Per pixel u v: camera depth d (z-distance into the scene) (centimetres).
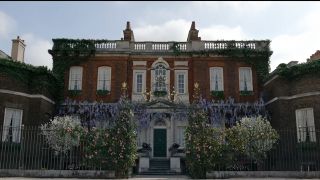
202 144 2077
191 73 3139
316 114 2489
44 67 2733
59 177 2011
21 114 2594
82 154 2147
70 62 3123
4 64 2531
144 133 2938
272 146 2317
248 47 3184
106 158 2062
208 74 3111
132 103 2961
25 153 2423
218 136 2139
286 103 2709
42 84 2703
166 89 3097
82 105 3023
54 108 3008
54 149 2339
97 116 2998
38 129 2500
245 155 2181
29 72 2683
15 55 3064
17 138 2517
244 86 3117
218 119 3008
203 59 3134
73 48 3122
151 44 3188
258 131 2208
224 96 3069
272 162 2459
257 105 3000
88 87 3084
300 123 2584
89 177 2020
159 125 3002
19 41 3097
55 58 3131
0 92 2497
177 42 3180
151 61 3156
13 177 1988
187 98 3078
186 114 2947
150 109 2955
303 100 2583
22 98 2611
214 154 2080
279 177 2028
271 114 2902
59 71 3103
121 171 2038
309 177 2006
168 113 2959
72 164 2253
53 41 3148
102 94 3059
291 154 2514
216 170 2092
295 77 2662
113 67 3117
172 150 2841
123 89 3050
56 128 2342
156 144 2962
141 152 2814
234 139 2133
